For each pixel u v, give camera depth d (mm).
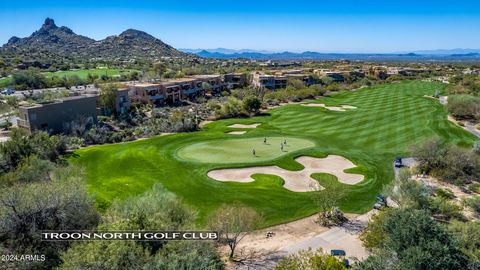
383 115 81438
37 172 33438
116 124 69625
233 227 24938
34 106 58219
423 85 144625
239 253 25969
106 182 40000
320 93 120312
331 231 29688
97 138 59156
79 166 44281
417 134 63406
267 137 62781
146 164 46531
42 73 134250
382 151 53656
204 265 16297
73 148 54062
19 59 168125
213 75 131625
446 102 96750
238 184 39688
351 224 31031
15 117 72562
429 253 18375
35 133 51781
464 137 61125
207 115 85375
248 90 114500
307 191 38094
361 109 90625
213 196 36406
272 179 41156
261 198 35969
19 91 101438
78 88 102438
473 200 32594
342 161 49094
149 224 19969
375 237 25484
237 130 70062
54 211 21734
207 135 64625
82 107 66312
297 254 24688
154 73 136750
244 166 45469
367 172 44281
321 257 20047
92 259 15945
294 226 30641
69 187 23828
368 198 36625
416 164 47219
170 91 100438
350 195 37188
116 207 25750
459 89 112312
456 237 21469
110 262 15922
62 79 115875
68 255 16969
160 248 18328
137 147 55156
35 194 21484
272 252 26172
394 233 20781
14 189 21734
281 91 112688
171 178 41406
